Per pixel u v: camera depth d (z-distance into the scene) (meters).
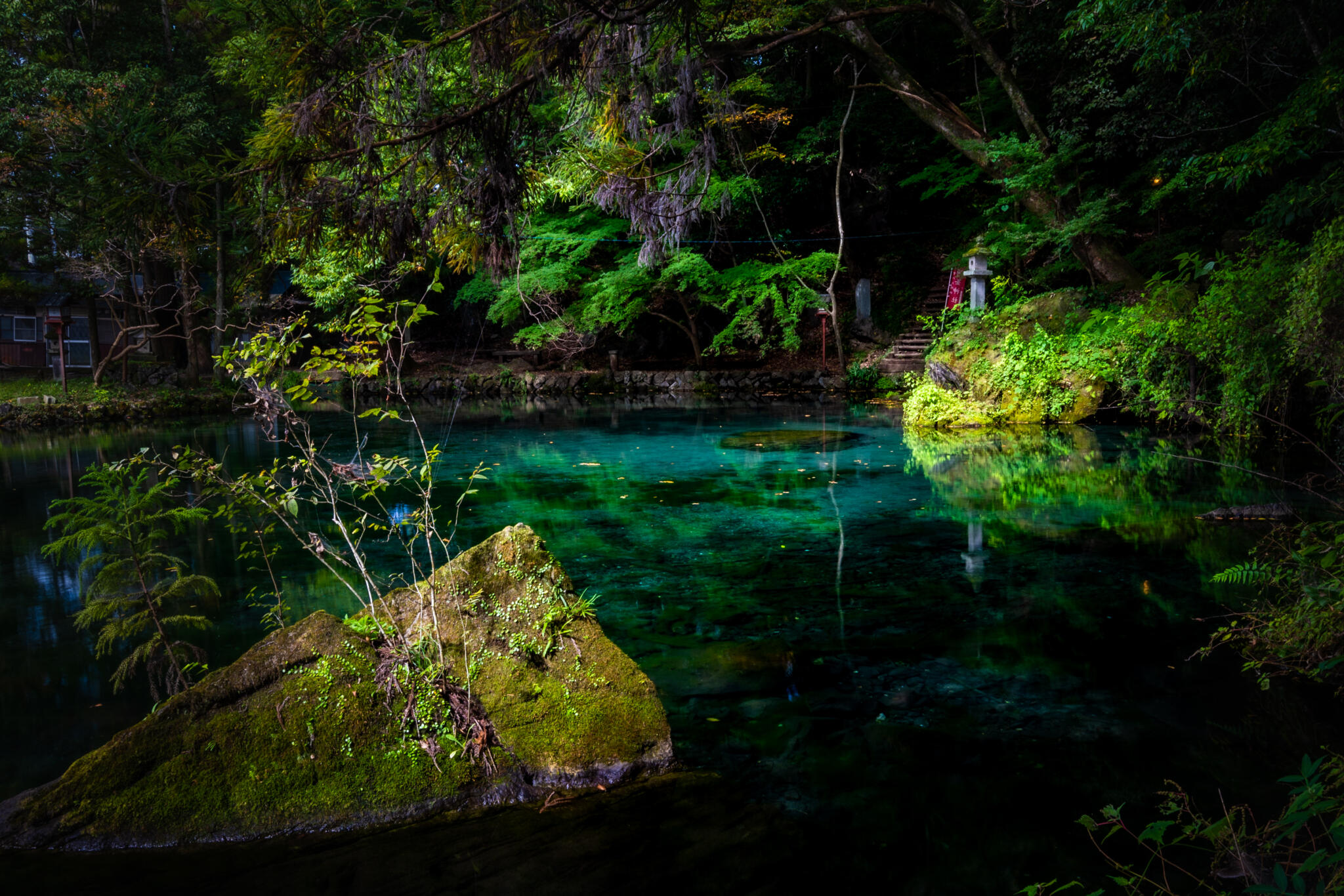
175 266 20.48
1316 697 3.39
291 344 3.07
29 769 2.92
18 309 26.34
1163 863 2.32
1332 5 10.58
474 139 2.85
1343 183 8.91
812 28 4.99
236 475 9.73
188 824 2.48
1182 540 5.98
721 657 3.98
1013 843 2.45
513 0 2.63
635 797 2.75
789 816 2.62
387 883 2.28
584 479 9.15
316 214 2.78
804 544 6.15
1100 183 17.66
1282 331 8.59
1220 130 13.25
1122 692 3.50
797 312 20.97
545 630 3.21
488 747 2.85
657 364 25.03
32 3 19.89
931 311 22.75
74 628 4.47
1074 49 15.38
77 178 16.52
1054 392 13.52
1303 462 8.78
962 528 6.56
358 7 2.75
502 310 21.64
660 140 3.06
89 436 14.56
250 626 4.41
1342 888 1.38
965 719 3.28
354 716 2.78
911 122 23.12
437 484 8.93
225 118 19.47
